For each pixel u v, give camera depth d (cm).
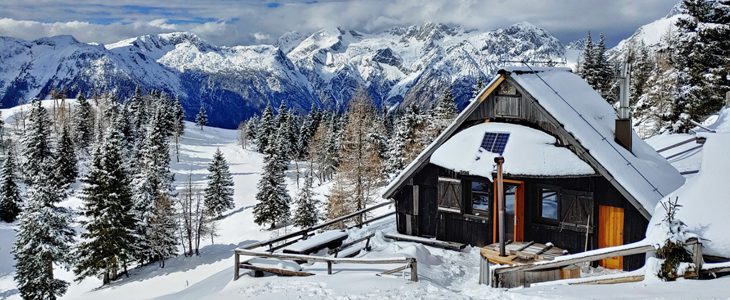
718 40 4031
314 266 1569
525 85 1716
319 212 6631
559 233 1636
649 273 1078
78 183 9231
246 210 8450
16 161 10425
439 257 1712
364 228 2186
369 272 1452
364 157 5603
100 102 17150
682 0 4250
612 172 1498
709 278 1008
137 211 5306
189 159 12169
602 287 1080
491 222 1748
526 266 1260
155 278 4903
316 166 10831
